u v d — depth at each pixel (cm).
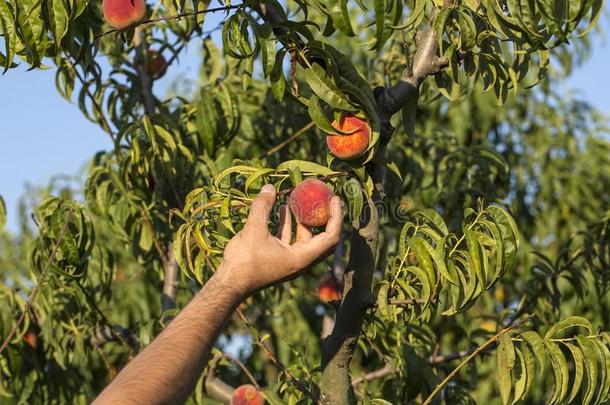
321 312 597
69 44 330
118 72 394
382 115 246
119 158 380
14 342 388
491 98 664
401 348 349
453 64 249
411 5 273
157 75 400
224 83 385
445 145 491
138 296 593
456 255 248
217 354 347
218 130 377
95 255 410
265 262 187
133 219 383
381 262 377
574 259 401
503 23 236
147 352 166
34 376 426
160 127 358
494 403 532
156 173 367
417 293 248
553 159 754
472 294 246
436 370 389
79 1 239
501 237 245
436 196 453
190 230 255
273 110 449
